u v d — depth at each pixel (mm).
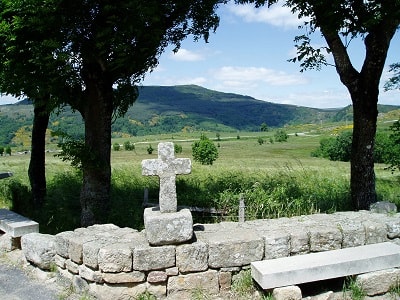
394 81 13328
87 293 5906
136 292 5641
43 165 12703
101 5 8586
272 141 106125
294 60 10258
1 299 6023
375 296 5879
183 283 5773
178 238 5715
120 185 14094
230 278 5977
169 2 9867
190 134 177000
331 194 11727
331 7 8742
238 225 6820
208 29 11594
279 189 11234
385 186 15109
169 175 5906
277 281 5484
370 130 9781
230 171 16328
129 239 6090
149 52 9555
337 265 5754
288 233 6254
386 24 9195
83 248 5863
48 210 11523
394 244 6516
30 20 7688
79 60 8859
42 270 6844
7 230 8117
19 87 8508
